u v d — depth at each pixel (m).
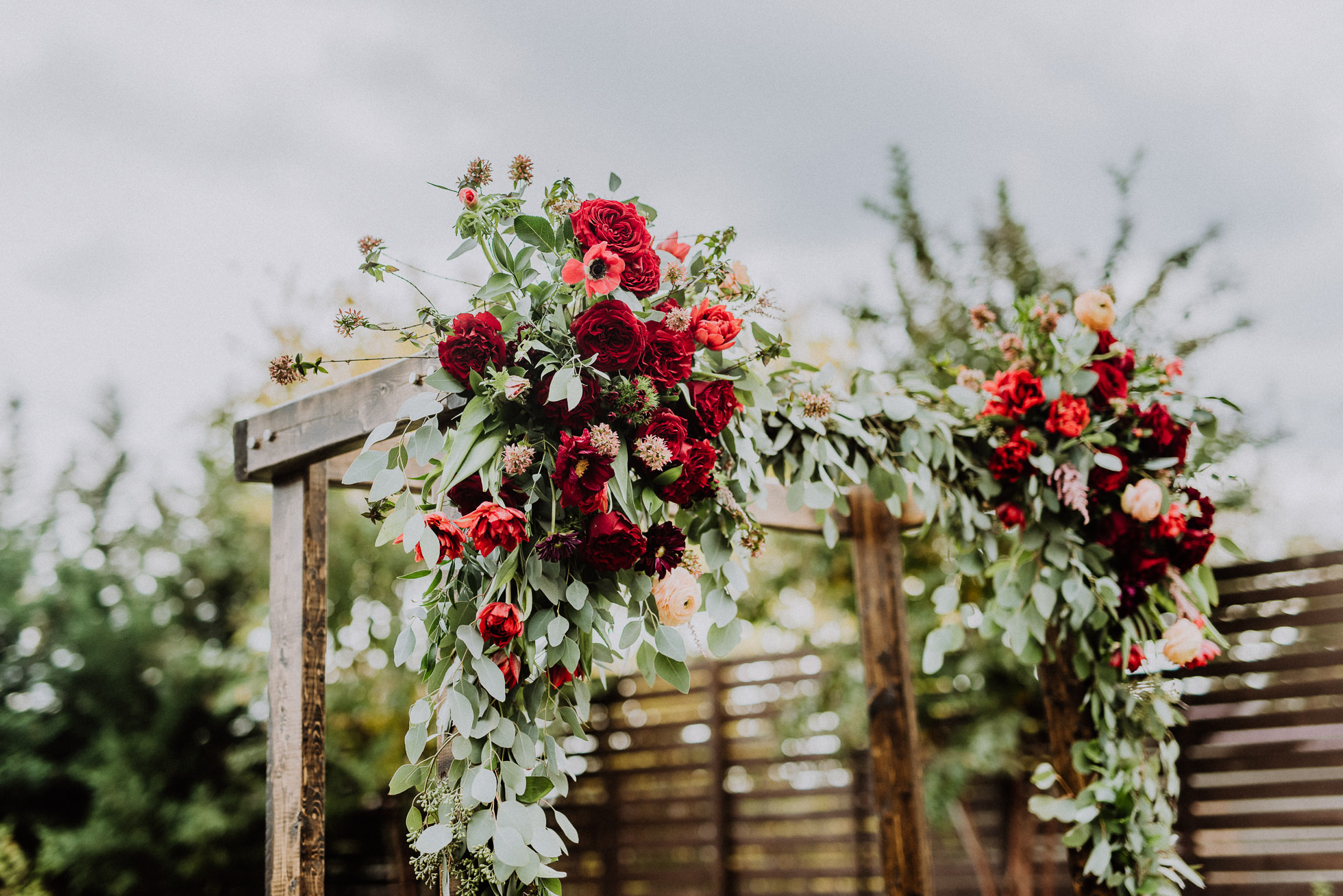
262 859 5.25
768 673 4.72
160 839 5.12
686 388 1.56
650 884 5.03
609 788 5.24
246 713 5.55
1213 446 3.24
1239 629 2.92
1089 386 2.05
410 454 1.42
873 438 2.02
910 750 2.44
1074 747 2.07
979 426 2.17
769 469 2.01
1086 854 2.08
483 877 1.30
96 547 7.74
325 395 1.88
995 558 2.16
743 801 4.77
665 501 1.54
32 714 5.57
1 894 4.55
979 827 4.00
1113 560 2.15
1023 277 3.71
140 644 5.73
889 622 2.52
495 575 1.40
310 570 1.93
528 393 1.47
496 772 1.34
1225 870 2.89
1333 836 2.76
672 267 1.59
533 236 1.51
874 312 3.88
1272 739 2.85
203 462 6.04
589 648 1.43
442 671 1.40
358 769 4.77
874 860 4.30
